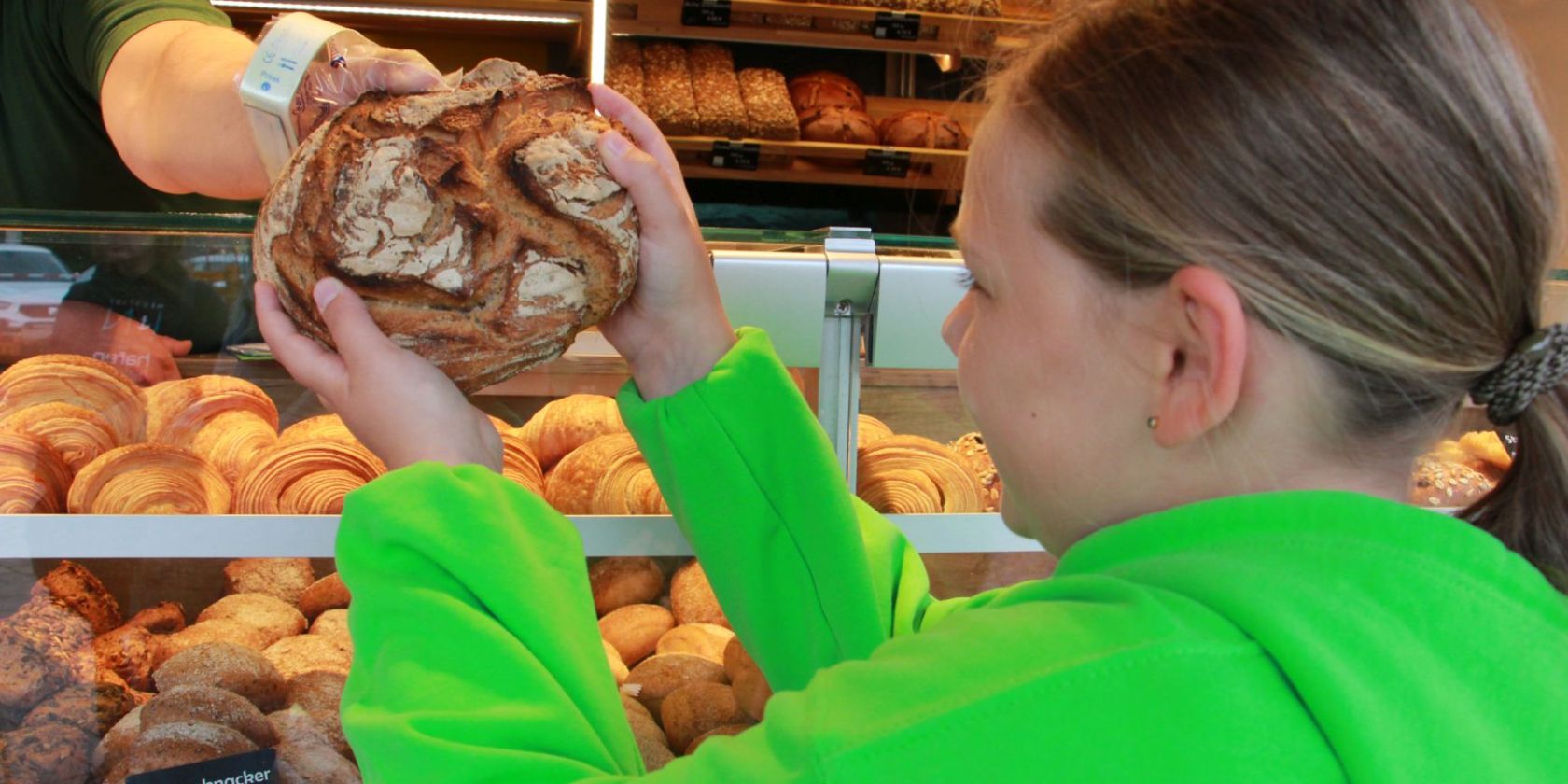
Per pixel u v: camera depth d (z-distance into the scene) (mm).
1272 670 464
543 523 635
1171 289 489
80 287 843
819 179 3545
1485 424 1054
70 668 804
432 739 536
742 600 784
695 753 539
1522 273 494
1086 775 453
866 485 914
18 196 1416
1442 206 460
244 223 864
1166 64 485
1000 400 562
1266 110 460
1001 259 543
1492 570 490
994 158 547
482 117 627
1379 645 454
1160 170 475
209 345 886
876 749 470
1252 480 514
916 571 847
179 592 850
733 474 760
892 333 840
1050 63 536
